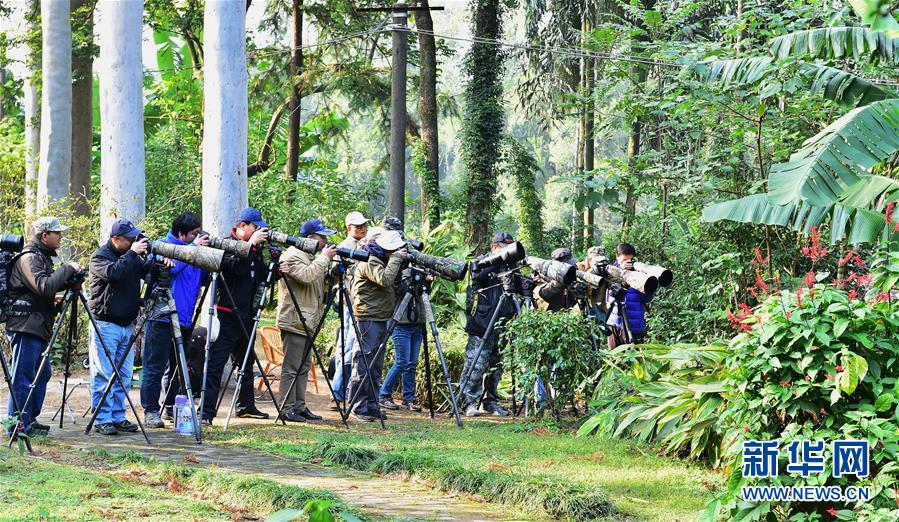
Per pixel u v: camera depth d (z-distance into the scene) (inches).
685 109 543.5
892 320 241.6
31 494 237.3
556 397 402.0
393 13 821.2
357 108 1234.0
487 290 434.6
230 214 516.1
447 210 1057.5
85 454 301.0
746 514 239.9
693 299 549.6
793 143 546.0
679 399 334.0
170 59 1182.9
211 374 379.2
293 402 402.3
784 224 344.5
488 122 1045.2
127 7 579.2
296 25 1169.4
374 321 418.0
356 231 437.1
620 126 742.5
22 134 897.5
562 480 283.1
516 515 257.6
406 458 305.3
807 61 463.5
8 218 674.2
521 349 397.1
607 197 634.8
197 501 244.7
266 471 294.0
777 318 243.3
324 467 308.7
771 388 243.1
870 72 512.1
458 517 249.0
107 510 226.5
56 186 679.1
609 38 600.1
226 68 514.3
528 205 1135.0
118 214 575.8
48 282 316.2
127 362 355.3
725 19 558.3
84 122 916.0
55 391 458.9
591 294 462.0
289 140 1142.3
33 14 862.5
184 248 351.3
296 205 888.9
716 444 319.0
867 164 320.8
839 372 234.7
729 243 543.8
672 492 287.9
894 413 239.8
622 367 399.5
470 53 1056.2
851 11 531.2
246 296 384.5
